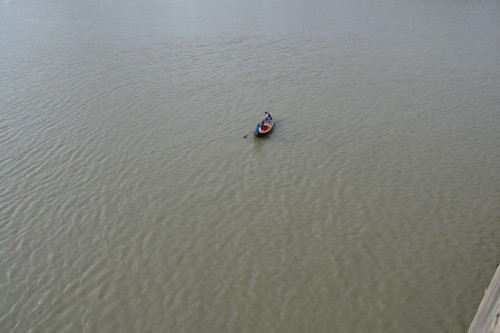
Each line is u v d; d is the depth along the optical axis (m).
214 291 25.44
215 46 64.06
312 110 44.38
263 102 46.38
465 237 28.16
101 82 52.50
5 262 27.64
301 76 52.44
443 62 55.41
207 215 31.14
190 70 55.41
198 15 82.69
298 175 34.88
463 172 34.28
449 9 80.38
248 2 92.25
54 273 26.83
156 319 23.91
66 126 42.88
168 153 38.31
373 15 78.19
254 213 31.14
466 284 24.98
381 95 47.00
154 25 76.44
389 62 55.91
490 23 70.88
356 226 29.55
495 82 49.38
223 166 36.41
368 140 38.94
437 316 23.31
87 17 83.88
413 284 25.20
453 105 44.44
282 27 72.50
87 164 37.06
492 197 31.48
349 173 34.75
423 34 66.50
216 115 44.25
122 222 30.69
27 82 52.84
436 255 26.98
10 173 35.97
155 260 27.56
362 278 25.78
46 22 80.62
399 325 23.00
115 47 64.88
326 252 27.66
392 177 34.03
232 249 28.23
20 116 44.84
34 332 23.33
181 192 33.50
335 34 67.88
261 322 23.56
